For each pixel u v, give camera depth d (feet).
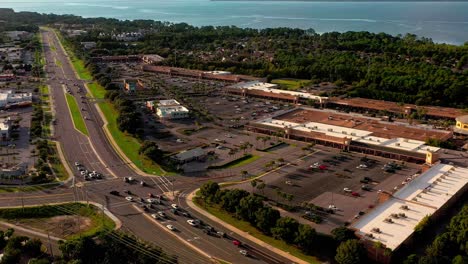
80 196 648.79
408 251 510.99
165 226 569.23
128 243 512.63
